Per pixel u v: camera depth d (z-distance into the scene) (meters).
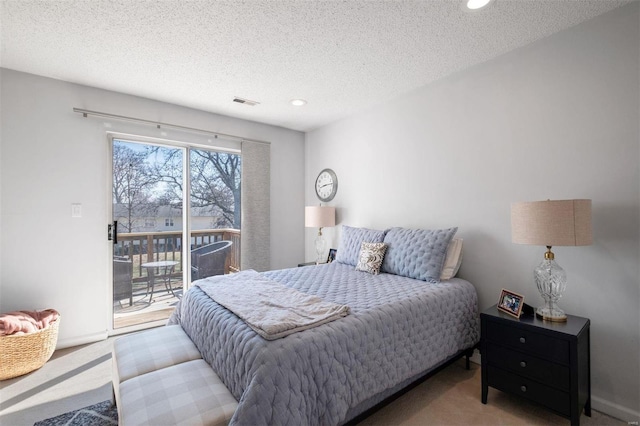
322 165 4.11
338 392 1.37
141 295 3.21
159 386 1.36
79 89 2.75
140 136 3.12
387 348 1.63
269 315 1.54
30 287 2.55
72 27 1.92
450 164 2.63
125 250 3.11
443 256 2.36
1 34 1.99
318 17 1.83
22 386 2.06
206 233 3.66
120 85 2.79
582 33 1.91
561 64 2.00
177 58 2.31
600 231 1.84
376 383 1.54
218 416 1.21
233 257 3.89
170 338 1.90
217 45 2.13
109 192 2.99
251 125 3.88
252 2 1.69
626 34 1.75
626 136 1.75
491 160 2.36
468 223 2.51
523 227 1.74
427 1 1.70
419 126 2.89
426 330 1.87
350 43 2.12
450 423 1.69
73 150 2.74
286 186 4.22
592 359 1.86
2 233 2.46
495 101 2.33
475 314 2.32
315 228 4.25
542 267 1.85
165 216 3.37
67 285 2.71
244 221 3.76
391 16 1.83
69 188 2.72
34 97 2.57
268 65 2.43
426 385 2.09
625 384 1.74
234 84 2.78
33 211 2.57
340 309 1.61
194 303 1.98
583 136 1.91
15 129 2.50
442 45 2.15
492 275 2.35
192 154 3.55
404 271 2.49
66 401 1.90
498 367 1.84
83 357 2.48
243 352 1.32
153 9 1.75
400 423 1.69
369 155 3.42
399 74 2.60
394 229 2.84
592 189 1.87
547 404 1.64
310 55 2.28
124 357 1.67
